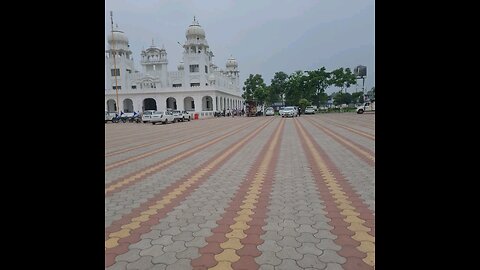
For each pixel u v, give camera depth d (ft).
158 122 101.60
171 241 9.87
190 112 157.89
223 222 11.43
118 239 10.09
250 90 205.98
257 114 153.28
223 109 191.62
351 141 35.22
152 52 190.29
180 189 16.37
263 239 9.86
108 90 176.35
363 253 8.77
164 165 23.77
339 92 204.33
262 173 19.84
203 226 11.09
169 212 12.69
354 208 12.64
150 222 11.58
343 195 14.51
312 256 8.66
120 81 183.42
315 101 192.34
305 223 11.12
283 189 15.81
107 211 12.91
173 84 189.98
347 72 180.14
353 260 8.38
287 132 50.01
